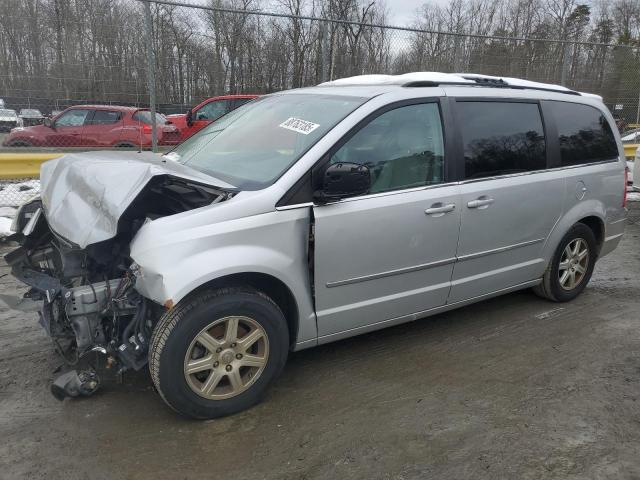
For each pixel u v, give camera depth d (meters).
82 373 3.17
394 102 3.56
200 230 2.87
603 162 4.90
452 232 3.78
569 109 4.66
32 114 9.43
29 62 7.52
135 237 2.91
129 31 7.79
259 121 3.94
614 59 11.22
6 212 7.29
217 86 8.57
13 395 3.30
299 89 4.29
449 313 4.70
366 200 3.37
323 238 3.20
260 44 8.65
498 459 2.81
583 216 4.71
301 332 3.33
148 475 2.66
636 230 8.18
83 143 10.16
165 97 8.25
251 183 3.22
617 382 3.60
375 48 9.23
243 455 2.82
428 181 3.69
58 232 3.09
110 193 2.98
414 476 2.68
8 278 5.33
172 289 2.74
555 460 2.81
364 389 3.47
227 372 3.06
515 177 4.14
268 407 3.25
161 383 2.89
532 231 4.36
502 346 4.09
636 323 4.58
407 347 4.05
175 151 4.36
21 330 4.18
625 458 2.83
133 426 3.03
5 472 2.65
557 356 3.96
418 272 3.71
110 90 7.88
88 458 2.77
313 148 3.24
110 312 2.97
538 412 3.23
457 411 3.24
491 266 4.17
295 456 2.82
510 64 10.39
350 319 3.50
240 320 3.04
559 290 4.85
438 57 9.74
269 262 3.05
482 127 3.99
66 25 7.54
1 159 7.58
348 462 2.78
